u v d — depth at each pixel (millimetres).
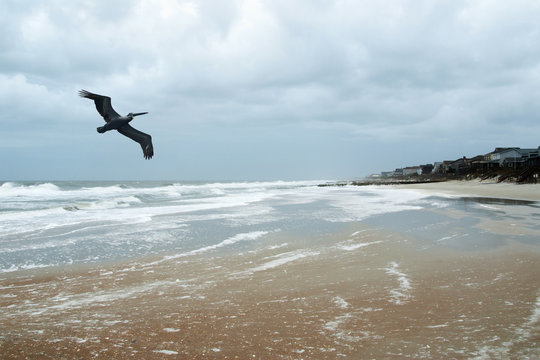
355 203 25781
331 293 6473
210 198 33406
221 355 4145
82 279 7844
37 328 5078
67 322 5312
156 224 15578
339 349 4230
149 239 12320
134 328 5031
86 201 30156
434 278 7281
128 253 10336
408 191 42219
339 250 10352
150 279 7781
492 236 11906
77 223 15781
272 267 8609
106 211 20844
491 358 3889
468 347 4172
